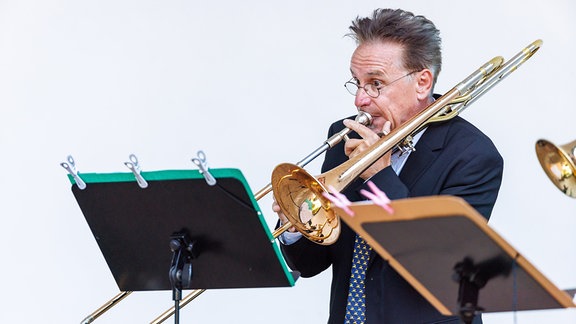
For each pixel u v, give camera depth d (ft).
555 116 39.24
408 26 29.27
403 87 29.22
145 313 41.52
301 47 41.16
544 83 39.37
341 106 40.96
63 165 26.04
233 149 41.39
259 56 41.34
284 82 41.24
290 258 30.48
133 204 26.18
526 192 39.47
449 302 22.95
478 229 20.45
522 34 39.55
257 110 41.37
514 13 39.63
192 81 41.55
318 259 30.55
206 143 41.47
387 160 28.07
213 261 26.68
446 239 21.09
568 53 39.24
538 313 39.52
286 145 41.22
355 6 40.78
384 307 28.30
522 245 39.40
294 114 41.22
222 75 41.47
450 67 39.96
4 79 41.83
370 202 21.02
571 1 39.27
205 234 26.23
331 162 31.45
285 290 41.39
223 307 41.52
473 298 22.22
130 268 27.63
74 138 41.73
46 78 41.81
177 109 41.55
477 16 39.91
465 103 29.86
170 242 26.23
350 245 29.27
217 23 41.45
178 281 26.11
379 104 29.22
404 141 28.78
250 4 41.34
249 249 26.11
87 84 41.75
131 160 25.32
